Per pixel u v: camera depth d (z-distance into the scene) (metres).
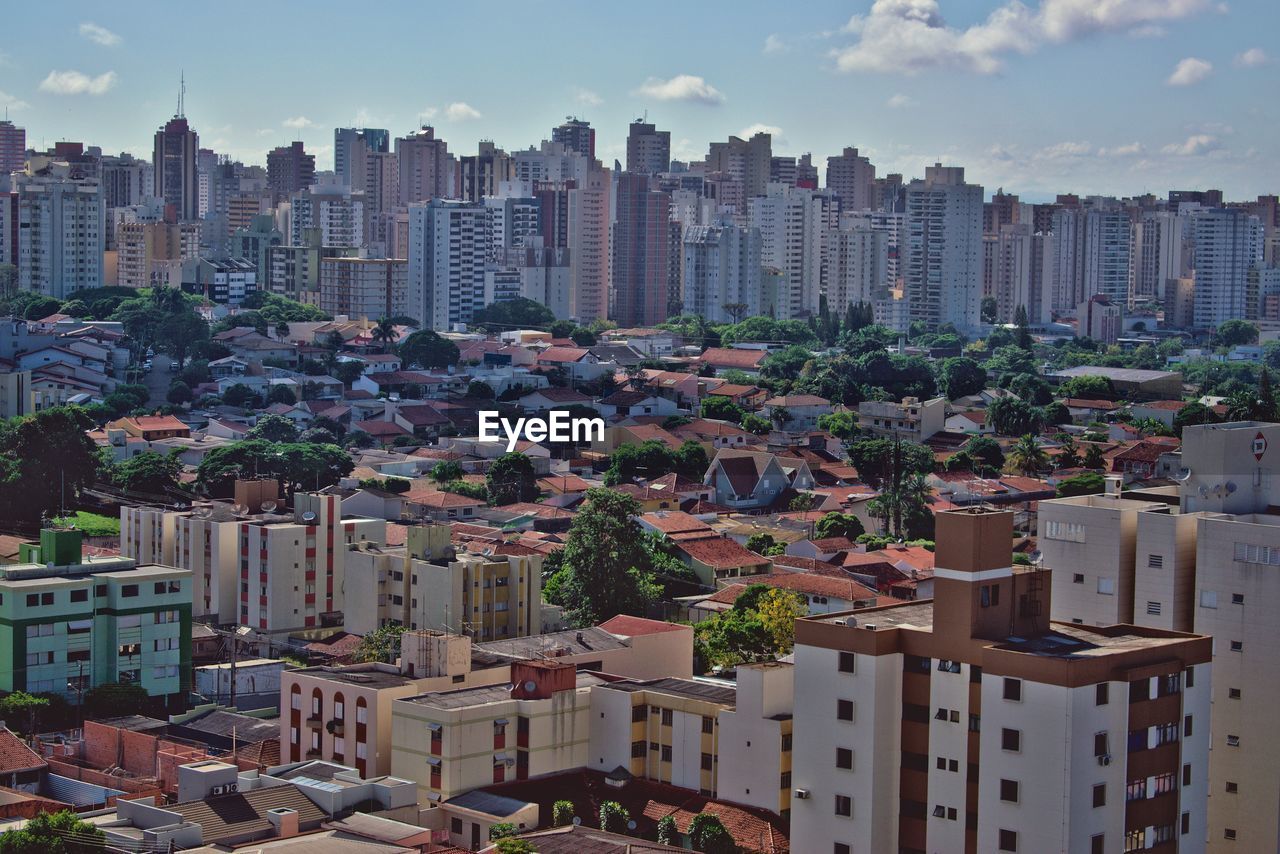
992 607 140.25
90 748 192.25
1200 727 142.38
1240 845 161.62
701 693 177.62
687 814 167.62
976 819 138.25
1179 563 164.50
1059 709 132.62
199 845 148.12
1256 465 173.12
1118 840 135.88
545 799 171.75
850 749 142.62
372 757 177.62
